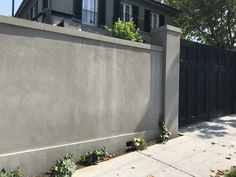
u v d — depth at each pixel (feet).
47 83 17.54
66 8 50.80
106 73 20.70
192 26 69.62
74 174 17.20
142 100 23.25
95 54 20.01
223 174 17.08
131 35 26.58
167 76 24.68
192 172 17.51
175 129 25.39
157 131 24.30
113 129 21.27
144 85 23.36
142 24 66.23
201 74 30.45
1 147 15.79
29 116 16.84
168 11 71.05
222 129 27.61
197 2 62.39
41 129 17.39
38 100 17.19
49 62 17.60
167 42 24.57
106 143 20.68
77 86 19.03
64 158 18.03
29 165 16.83
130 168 18.16
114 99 21.27
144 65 23.35
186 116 28.60
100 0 56.24
